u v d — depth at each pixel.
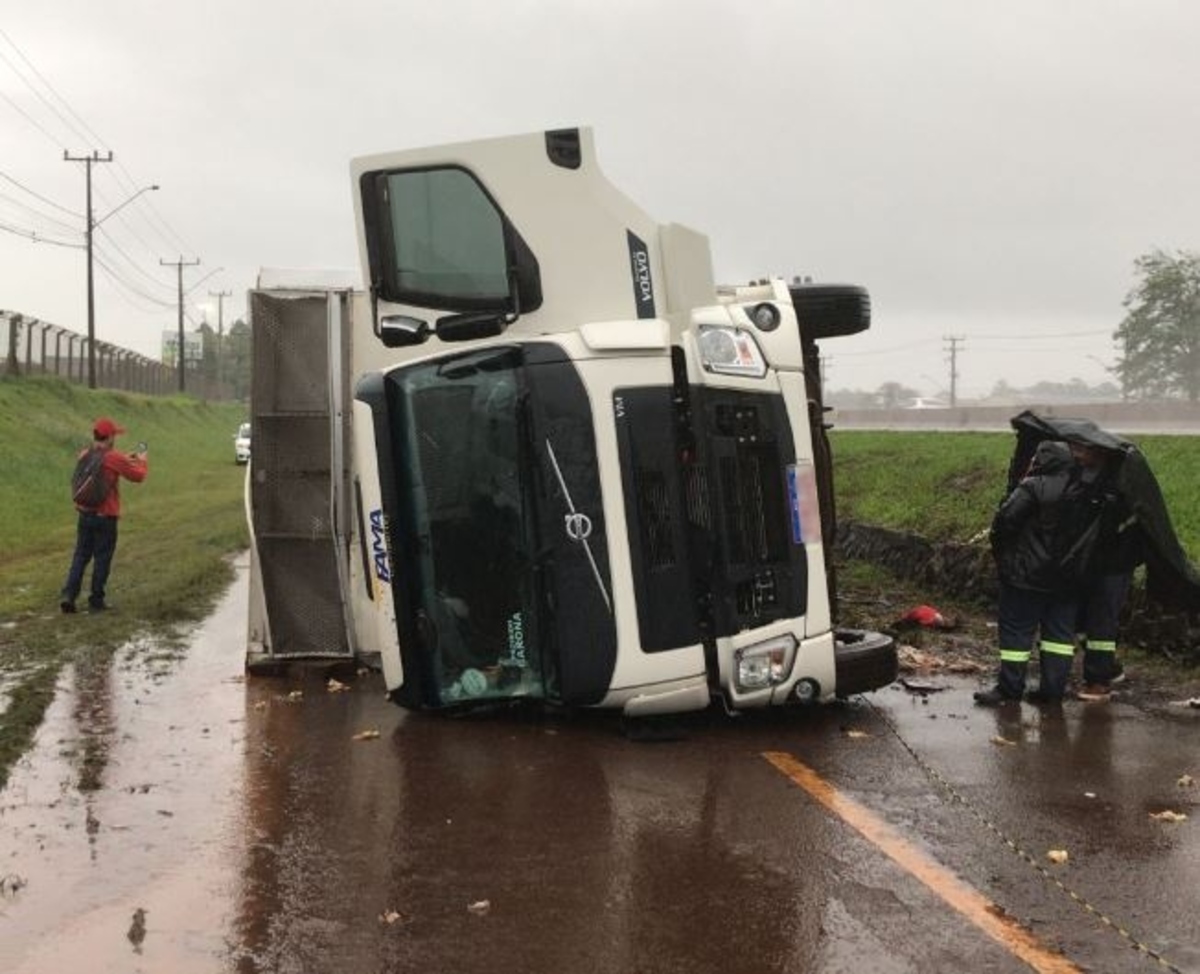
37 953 3.85
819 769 5.84
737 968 3.74
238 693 7.59
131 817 5.19
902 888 4.35
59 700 7.39
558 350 6.14
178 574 13.27
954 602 10.98
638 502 6.12
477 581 6.41
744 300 7.11
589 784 5.61
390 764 5.97
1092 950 3.84
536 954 3.85
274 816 5.20
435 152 6.43
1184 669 7.92
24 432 34.81
